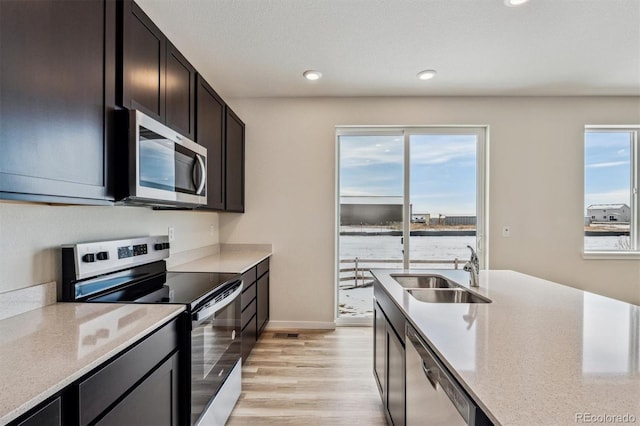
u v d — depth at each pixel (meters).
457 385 0.85
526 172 3.33
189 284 1.83
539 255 3.32
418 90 3.19
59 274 1.44
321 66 2.68
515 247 3.33
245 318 2.50
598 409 0.65
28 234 1.29
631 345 0.98
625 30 2.15
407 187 3.48
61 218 1.45
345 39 2.27
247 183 3.41
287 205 3.40
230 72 2.79
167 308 1.34
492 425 0.72
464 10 1.95
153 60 1.58
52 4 1.00
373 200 3.55
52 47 1.00
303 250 3.40
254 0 1.86
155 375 1.17
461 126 3.37
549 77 2.88
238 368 2.08
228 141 2.84
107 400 0.91
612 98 3.30
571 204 3.32
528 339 1.03
